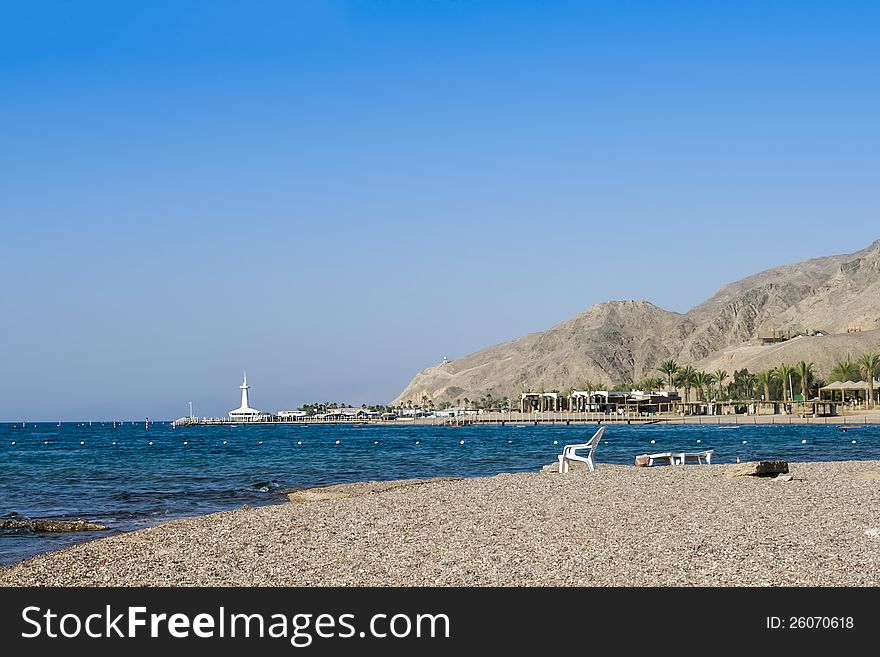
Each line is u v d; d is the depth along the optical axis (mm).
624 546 14336
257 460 65562
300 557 14555
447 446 95438
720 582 12055
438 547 14828
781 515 17469
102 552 15828
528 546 14609
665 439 102375
